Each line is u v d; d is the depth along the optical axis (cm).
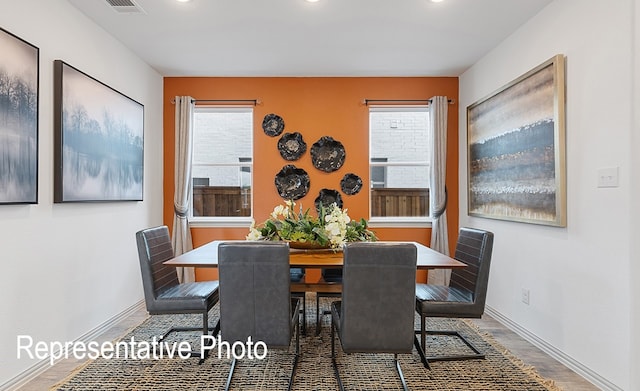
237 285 209
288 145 433
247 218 436
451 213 434
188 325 323
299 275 286
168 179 431
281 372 239
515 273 313
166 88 430
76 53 273
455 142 433
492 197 346
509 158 315
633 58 196
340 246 279
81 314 278
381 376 234
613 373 210
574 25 240
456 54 365
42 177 238
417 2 267
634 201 196
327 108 432
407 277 202
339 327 218
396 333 205
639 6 193
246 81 431
